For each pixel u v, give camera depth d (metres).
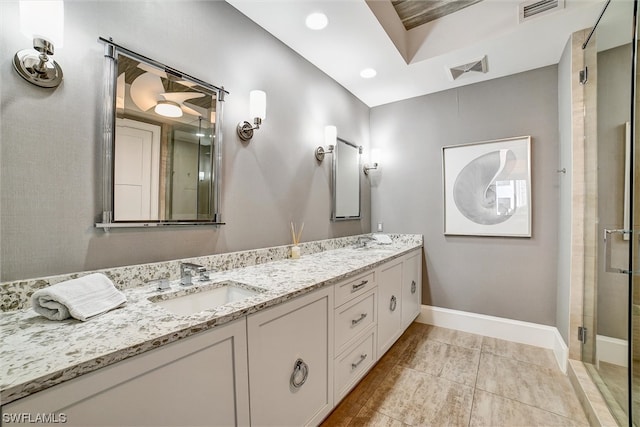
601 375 1.65
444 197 2.73
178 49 1.35
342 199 2.62
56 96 0.98
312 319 1.26
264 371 1.02
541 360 2.06
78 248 1.03
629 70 1.48
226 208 1.57
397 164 3.00
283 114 1.96
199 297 1.23
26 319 0.82
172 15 1.33
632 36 1.43
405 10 2.06
